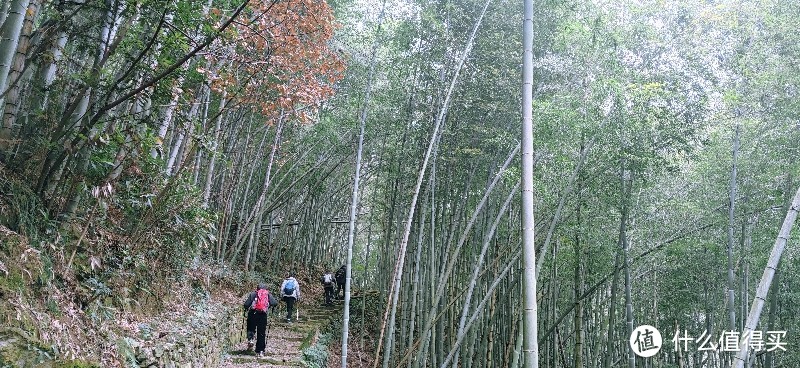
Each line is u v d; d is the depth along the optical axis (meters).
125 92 5.18
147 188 5.89
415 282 7.38
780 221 9.00
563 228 7.05
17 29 4.25
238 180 12.47
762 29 8.45
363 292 14.30
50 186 4.71
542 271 9.14
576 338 7.10
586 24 7.98
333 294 15.44
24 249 3.75
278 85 6.05
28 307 3.44
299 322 11.55
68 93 5.36
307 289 15.34
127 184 5.38
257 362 7.81
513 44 8.27
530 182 3.33
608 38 7.75
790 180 8.45
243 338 9.41
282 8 5.67
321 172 15.27
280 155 13.42
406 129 8.65
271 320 11.23
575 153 6.92
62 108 5.25
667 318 12.45
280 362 7.88
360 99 9.75
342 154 14.37
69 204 4.54
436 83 8.49
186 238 6.61
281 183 14.66
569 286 10.06
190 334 6.16
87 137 4.32
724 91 8.52
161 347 5.10
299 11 6.12
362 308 12.84
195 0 4.22
